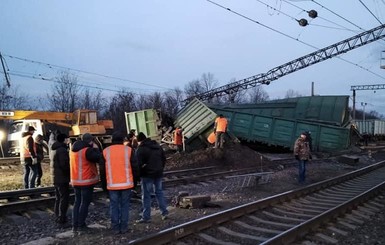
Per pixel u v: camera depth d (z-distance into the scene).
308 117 31.98
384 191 14.35
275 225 9.06
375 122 66.19
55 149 8.93
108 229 8.53
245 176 15.56
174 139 25.77
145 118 27.91
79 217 8.41
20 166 22.38
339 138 28.36
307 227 8.30
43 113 28.53
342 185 16.11
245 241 7.79
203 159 21.17
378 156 32.81
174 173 17.42
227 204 11.39
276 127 29.53
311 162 24.12
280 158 25.69
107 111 73.88
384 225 9.64
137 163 8.28
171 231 7.31
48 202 10.76
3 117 27.23
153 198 12.08
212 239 7.68
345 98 30.91
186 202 10.70
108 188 8.12
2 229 8.62
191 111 27.02
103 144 29.11
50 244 7.40
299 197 12.57
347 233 8.71
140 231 8.34
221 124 22.20
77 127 28.08
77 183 8.34
